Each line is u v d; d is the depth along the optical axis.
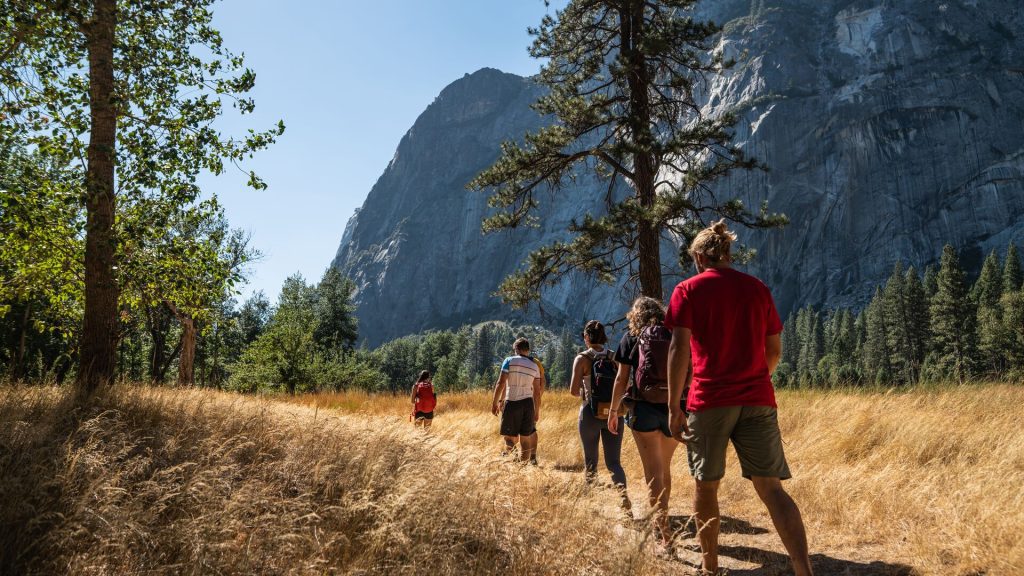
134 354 30.59
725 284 3.01
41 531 2.46
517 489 4.14
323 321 51.03
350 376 29.88
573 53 13.93
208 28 7.33
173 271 7.91
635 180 12.56
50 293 8.59
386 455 4.07
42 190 7.11
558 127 13.12
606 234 11.88
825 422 7.45
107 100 6.29
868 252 155.12
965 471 4.67
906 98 161.50
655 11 13.29
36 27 5.98
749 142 161.88
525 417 6.75
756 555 3.64
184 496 2.94
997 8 167.75
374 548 2.68
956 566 2.97
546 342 193.38
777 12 185.88
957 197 153.50
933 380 10.64
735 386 2.89
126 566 2.40
